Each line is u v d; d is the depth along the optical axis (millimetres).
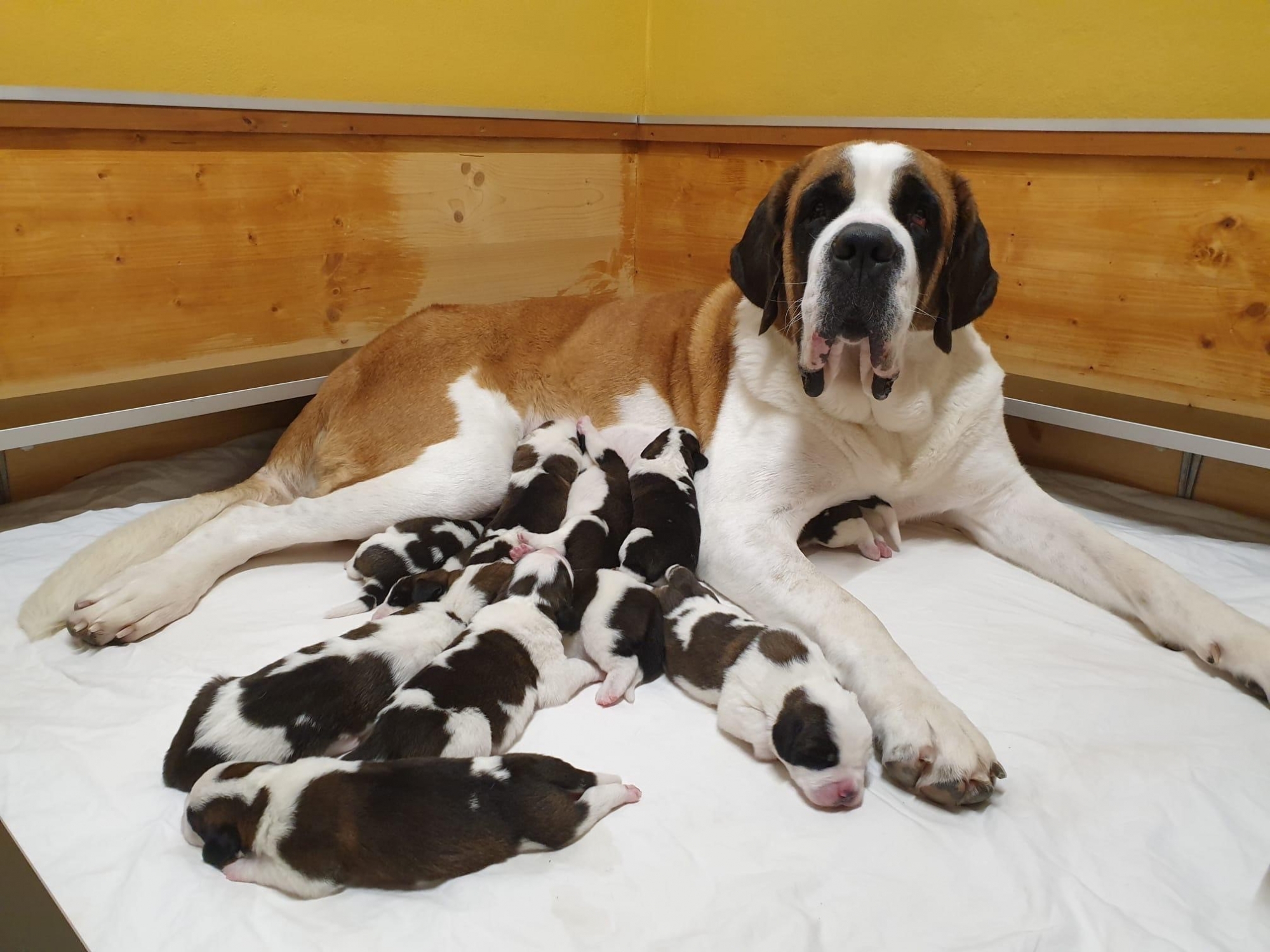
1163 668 887
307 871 633
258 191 1276
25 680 867
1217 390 1166
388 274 1447
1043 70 1235
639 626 857
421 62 1429
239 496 1143
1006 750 773
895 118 1350
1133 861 671
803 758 715
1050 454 1391
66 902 633
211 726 729
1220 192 1106
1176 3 1109
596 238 1726
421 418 1126
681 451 1067
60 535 1139
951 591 1028
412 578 956
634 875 653
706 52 1616
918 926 615
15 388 1152
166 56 1190
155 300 1227
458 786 650
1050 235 1254
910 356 972
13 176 1091
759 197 1548
